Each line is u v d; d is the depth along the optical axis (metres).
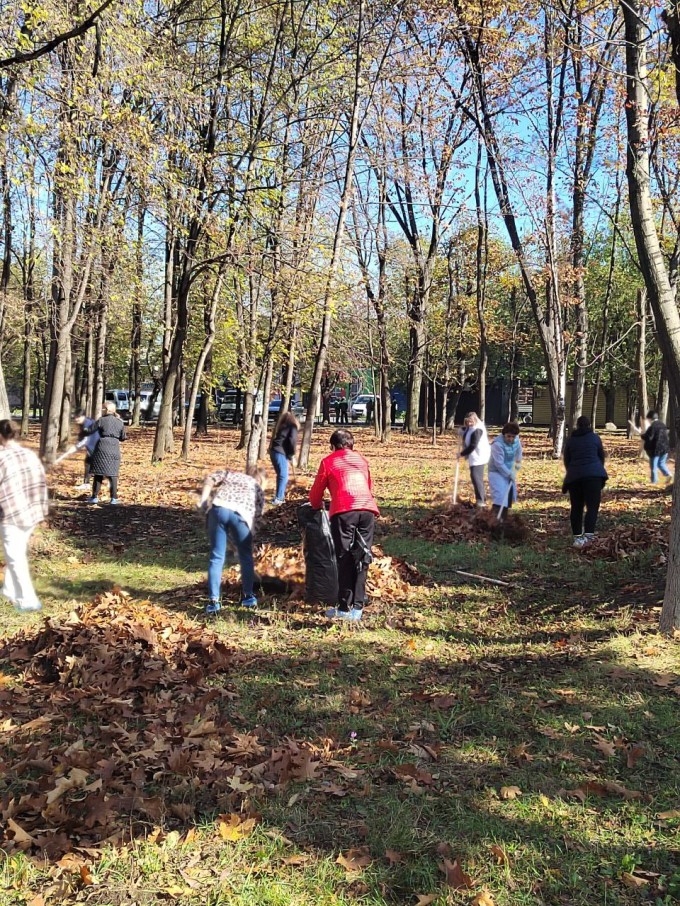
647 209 6.11
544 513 12.70
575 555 9.44
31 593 7.17
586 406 56.94
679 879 2.97
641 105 6.30
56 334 17.69
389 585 7.93
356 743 4.29
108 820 3.44
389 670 5.56
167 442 24.92
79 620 6.20
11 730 4.51
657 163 16.64
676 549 5.96
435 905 2.88
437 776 3.90
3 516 7.05
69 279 17.00
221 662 5.57
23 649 5.91
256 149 18.45
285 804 3.63
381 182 24.66
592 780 3.80
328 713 4.75
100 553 10.09
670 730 4.31
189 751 4.12
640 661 5.40
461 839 3.31
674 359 5.99
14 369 51.38
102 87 12.38
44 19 10.64
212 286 21.52
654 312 6.11
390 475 18.55
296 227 17.11
